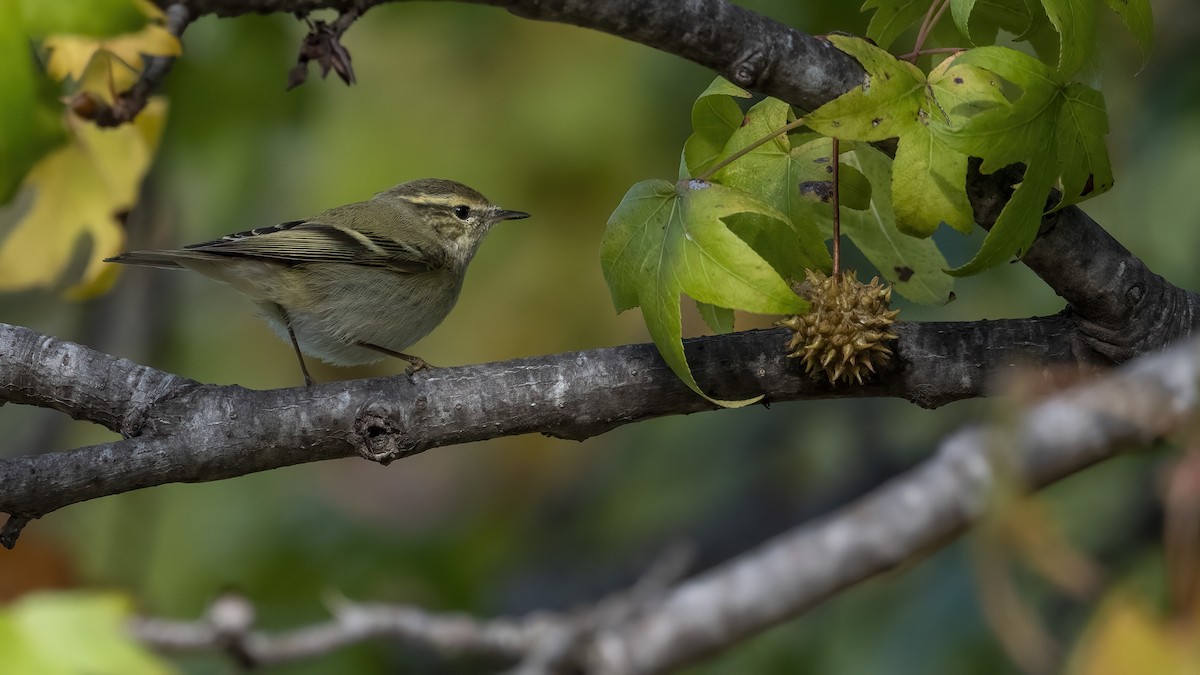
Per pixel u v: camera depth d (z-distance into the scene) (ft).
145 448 25.77
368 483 58.29
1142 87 44.83
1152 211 41.78
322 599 50.03
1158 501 38.55
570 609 50.72
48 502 25.32
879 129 22.45
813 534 22.53
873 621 40.73
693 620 23.82
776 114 25.76
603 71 52.13
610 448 54.49
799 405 48.75
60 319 52.90
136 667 16.47
